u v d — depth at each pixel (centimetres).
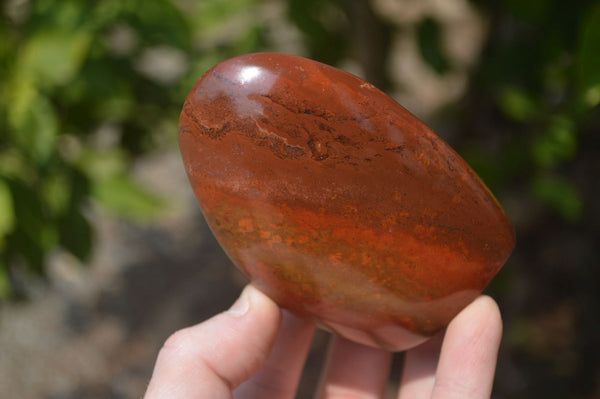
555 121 43
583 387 57
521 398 57
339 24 53
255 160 25
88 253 42
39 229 38
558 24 39
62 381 65
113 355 68
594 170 70
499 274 52
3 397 64
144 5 38
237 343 28
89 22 36
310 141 24
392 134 25
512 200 70
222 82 25
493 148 65
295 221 25
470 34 90
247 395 33
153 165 92
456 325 27
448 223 25
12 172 37
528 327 62
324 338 67
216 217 26
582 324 62
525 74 45
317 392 34
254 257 26
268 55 25
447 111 80
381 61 55
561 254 67
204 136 25
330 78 25
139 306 74
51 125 37
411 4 61
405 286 26
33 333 71
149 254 80
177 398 27
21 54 36
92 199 44
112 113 44
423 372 31
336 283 26
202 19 48
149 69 84
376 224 25
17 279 65
